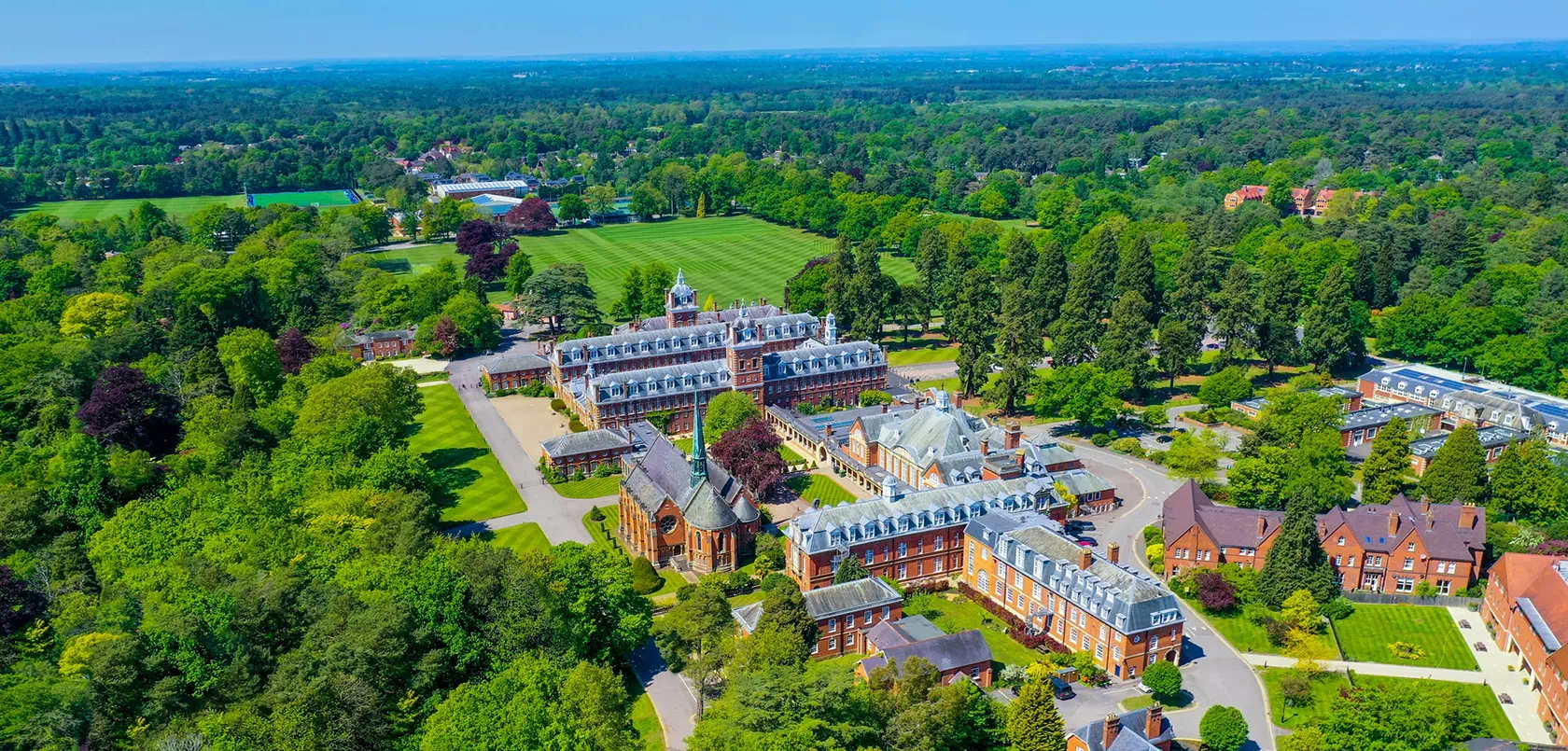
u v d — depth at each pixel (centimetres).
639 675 14362
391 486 17925
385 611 12612
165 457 19700
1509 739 12775
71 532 16700
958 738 12131
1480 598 16025
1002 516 16750
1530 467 18225
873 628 14438
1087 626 14538
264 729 11031
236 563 14538
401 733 12119
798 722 11094
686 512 17212
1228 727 12312
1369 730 11481
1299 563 15725
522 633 13050
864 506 16762
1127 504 19738
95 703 11488
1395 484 18875
